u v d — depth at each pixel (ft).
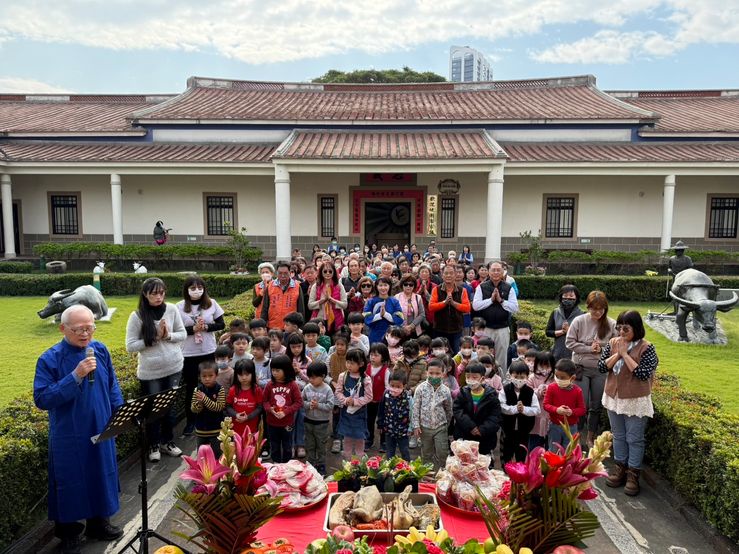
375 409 18.35
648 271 48.98
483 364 17.02
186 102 73.67
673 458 14.60
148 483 15.55
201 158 60.70
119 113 78.13
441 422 15.70
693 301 31.42
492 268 22.25
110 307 41.32
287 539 9.26
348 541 8.02
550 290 47.62
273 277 24.02
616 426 15.21
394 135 66.03
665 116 73.46
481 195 65.41
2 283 48.14
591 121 65.82
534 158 59.77
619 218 64.59
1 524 11.50
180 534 7.82
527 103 74.38
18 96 83.56
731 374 24.73
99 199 66.74
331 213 66.95
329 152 57.88
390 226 67.31
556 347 19.60
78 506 11.82
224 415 16.11
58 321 35.94
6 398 20.34
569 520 6.96
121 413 10.70
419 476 10.85
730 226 64.28
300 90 83.35
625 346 14.61
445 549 7.61
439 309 22.61
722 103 78.74
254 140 67.77
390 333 20.03
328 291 23.40
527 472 7.06
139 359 17.19
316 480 10.88
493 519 7.57
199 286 18.80
